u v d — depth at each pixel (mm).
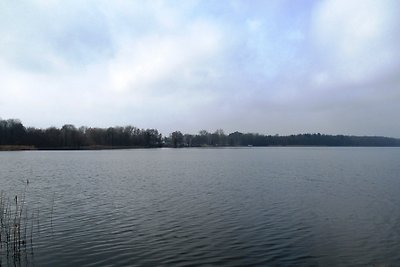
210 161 94125
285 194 34812
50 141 173125
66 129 184750
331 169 66938
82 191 36344
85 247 17656
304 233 20406
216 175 54625
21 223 22281
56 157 106062
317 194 34812
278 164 82000
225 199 31750
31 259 15938
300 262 15852
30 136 168000
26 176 50594
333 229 21312
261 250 17375
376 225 22344
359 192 36375
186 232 20531
